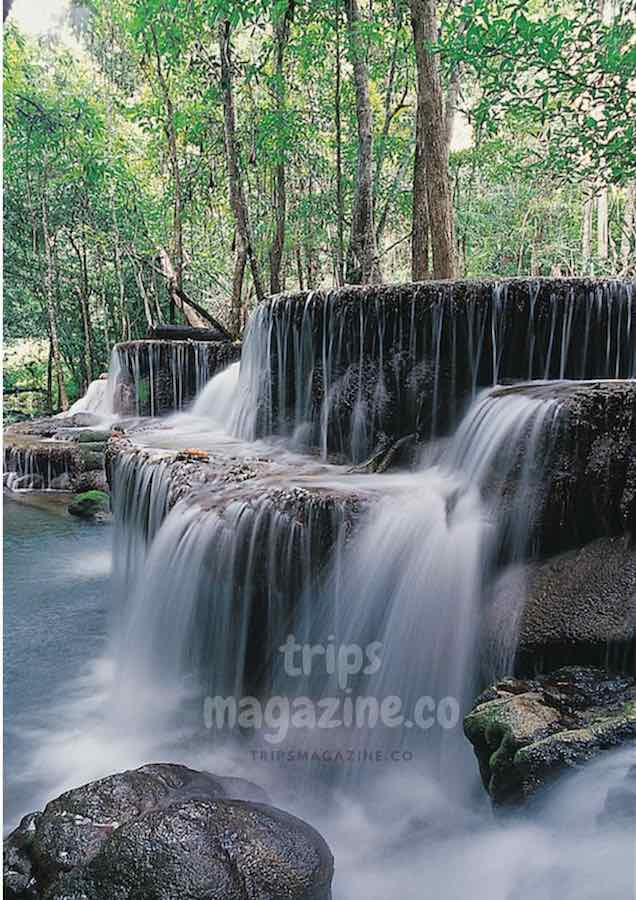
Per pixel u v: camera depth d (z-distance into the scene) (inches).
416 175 392.5
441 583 160.7
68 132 674.2
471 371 210.8
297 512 168.7
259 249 696.4
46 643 221.8
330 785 150.8
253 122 554.6
